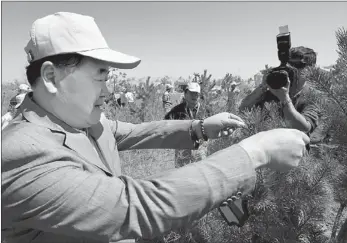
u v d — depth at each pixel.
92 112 0.84
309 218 1.35
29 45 0.79
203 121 1.25
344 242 1.22
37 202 0.62
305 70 1.20
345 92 1.10
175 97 10.67
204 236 1.60
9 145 0.66
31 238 0.76
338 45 1.08
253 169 0.63
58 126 0.81
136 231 0.59
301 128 1.59
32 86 0.82
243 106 2.04
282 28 1.64
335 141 1.19
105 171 0.87
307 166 1.33
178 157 2.39
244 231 1.44
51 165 0.65
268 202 1.27
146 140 1.27
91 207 0.59
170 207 0.58
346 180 1.21
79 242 0.74
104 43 0.81
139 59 0.83
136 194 0.60
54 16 0.78
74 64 0.76
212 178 0.60
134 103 7.40
